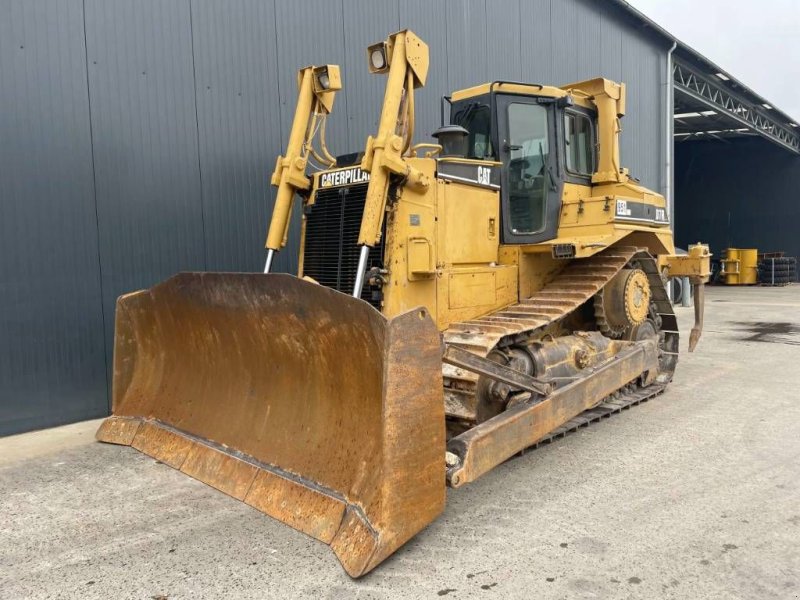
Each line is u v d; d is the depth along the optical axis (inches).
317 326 134.8
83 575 121.9
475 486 161.3
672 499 150.7
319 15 301.1
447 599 110.2
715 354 357.1
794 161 1090.7
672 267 309.7
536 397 170.1
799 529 134.2
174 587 116.6
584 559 122.8
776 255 1040.2
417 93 355.9
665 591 111.1
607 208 223.9
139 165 242.5
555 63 484.7
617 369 210.1
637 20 590.9
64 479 171.9
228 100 267.9
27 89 215.0
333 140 308.3
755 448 188.1
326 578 118.3
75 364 230.1
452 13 379.2
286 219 205.0
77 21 225.5
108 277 236.5
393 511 119.0
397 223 179.6
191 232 258.2
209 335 169.5
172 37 250.2
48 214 221.3
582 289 219.1
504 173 217.5
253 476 149.7
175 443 176.6
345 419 137.3
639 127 615.5
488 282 209.5
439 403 128.2
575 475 167.9
